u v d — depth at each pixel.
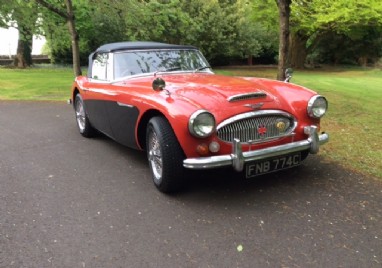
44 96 12.30
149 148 4.43
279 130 4.12
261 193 4.22
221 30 21.94
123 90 4.86
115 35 22.05
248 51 24.00
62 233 3.52
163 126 4.04
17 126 7.93
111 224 3.66
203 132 3.69
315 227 3.48
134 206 4.02
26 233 3.53
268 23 22.27
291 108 4.24
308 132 4.20
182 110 3.80
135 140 4.78
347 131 7.00
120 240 3.37
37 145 6.43
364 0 18.20
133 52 5.49
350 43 28.56
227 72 21.05
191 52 5.79
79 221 3.73
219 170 4.78
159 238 3.38
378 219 3.60
